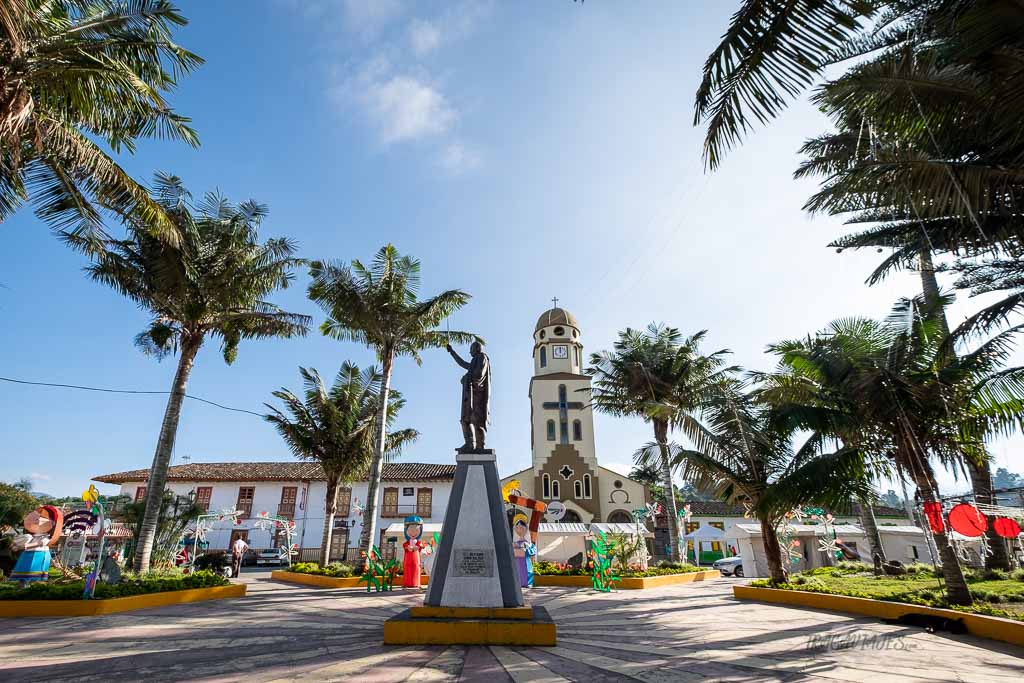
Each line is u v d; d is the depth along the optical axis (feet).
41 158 34.06
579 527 97.96
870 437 38.52
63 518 42.50
